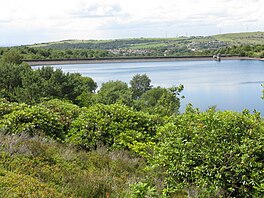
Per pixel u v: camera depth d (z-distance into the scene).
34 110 9.55
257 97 54.91
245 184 4.51
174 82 80.94
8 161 6.32
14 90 35.84
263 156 4.71
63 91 34.12
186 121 5.64
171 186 5.34
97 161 7.34
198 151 5.02
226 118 5.16
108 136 8.83
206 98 55.53
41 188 5.14
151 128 9.14
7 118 9.36
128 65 154.25
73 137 8.85
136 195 4.39
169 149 5.34
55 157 7.12
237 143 4.82
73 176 6.07
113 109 9.54
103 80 86.50
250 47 166.75
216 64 143.12
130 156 8.02
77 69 123.38
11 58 81.00
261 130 4.98
